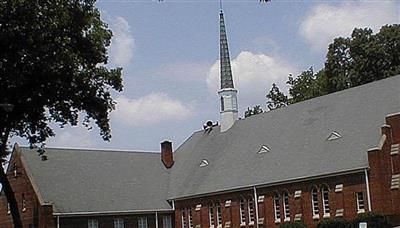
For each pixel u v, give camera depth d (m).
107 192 70.12
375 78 74.75
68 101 50.56
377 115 55.62
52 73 47.00
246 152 67.62
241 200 64.25
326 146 58.16
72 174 70.19
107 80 51.62
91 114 51.97
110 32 50.97
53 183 67.75
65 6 47.03
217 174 68.62
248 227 62.81
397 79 57.72
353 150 54.53
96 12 49.84
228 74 75.06
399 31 73.19
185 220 71.00
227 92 74.56
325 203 55.66
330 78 78.38
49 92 48.78
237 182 64.44
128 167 75.19
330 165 55.41
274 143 64.94
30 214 65.94
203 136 78.12
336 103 62.22
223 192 65.56
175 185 74.06
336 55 77.75
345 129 57.81
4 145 49.66
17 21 44.19
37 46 45.09
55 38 46.06
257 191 62.12
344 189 53.72
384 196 50.66
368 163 51.75
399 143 51.47
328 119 61.06
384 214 50.19
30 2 44.19
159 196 73.06
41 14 45.25
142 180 74.25
